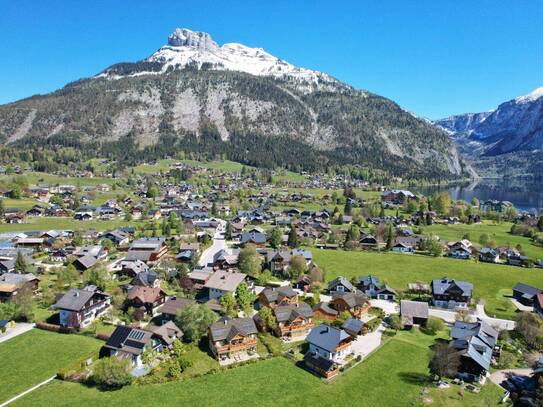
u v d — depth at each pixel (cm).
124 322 9788
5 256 14612
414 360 8338
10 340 8819
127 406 6644
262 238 17462
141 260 14338
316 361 7881
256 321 9506
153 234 18288
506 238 19912
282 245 17400
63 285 11769
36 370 7675
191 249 15712
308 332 9462
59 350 8375
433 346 8962
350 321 9512
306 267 13412
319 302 10806
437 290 11675
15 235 18100
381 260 15588
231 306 10312
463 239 18150
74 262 13425
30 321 9738
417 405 6906
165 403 6744
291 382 7450
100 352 8219
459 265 15138
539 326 9581
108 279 11931
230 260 13650
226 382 7381
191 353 8300
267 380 7488
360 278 12556
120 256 15788
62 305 9581
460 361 7825
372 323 9806
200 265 14462
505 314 11075
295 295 10919
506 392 7350
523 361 8488
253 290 11894
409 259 15812
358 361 8194
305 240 17975
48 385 7200
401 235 18862
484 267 14950
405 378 7700
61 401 6738
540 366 7925
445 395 7200
